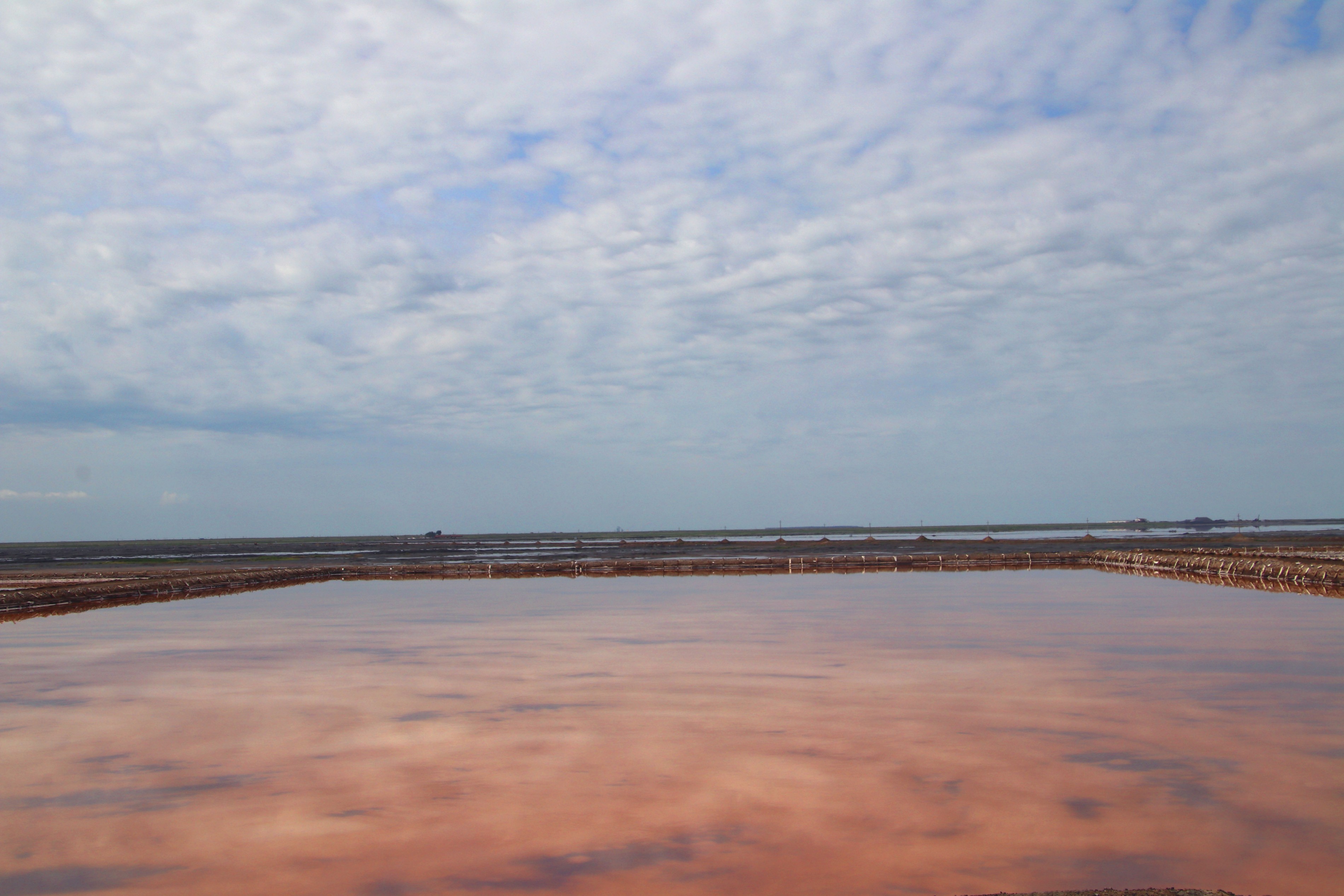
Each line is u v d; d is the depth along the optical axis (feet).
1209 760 22.02
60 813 18.99
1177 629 49.70
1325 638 45.14
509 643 47.11
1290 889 14.65
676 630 52.65
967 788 20.04
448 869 15.88
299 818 18.53
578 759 22.75
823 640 46.50
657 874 15.56
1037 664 37.14
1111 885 14.87
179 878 15.62
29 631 58.80
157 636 53.78
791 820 18.13
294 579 126.93
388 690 32.73
